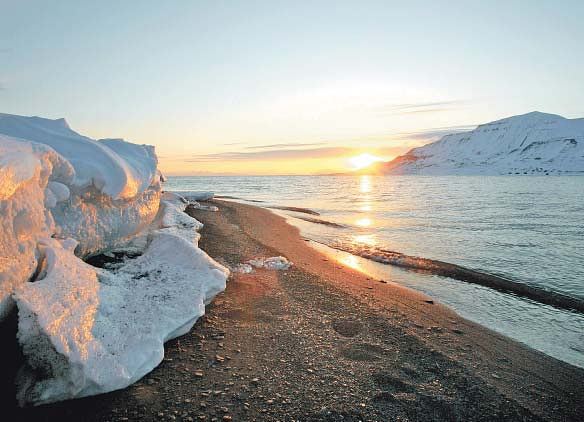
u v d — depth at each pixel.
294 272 9.56
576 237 16.03
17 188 4.19
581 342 6.43
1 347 3.70
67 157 6.90
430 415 4.08
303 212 26.05
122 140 10.66
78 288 4.53
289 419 3.84
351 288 8.57
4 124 7.09
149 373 4.46
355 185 86.38
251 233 15.41
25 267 4.21
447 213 25.16
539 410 4.35
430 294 8.74
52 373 3.61
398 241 15.16
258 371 4.71
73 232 6.57
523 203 32.66
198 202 27.58
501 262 11.77
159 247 7.27
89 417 3.62
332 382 4.56
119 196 7.42
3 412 3.45
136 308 5.07
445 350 5.71
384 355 5.38
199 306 5.61
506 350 5.95
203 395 4.12
